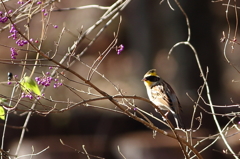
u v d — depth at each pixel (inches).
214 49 703.1
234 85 849.5
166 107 330.3
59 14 967.6
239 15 823.7
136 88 837.2
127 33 939.3
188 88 697.6
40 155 632.4
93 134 718.5
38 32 734.5
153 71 354.6
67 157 641.0
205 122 626.5
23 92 213.0
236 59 928.9
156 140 683.4
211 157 578.6
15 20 264.8
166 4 714.8
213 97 697.0
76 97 775.7
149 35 747.4
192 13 700.0
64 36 890.7
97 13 1008.9
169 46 719.7
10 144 663.8
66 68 208.7
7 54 884.6
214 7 730.8
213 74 698.2
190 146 241.9
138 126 735.1
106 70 1024.2
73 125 715.4
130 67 997.8
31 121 694.5
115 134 721.6
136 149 658.8
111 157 661.3
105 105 768.3
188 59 700.0
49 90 769.6
